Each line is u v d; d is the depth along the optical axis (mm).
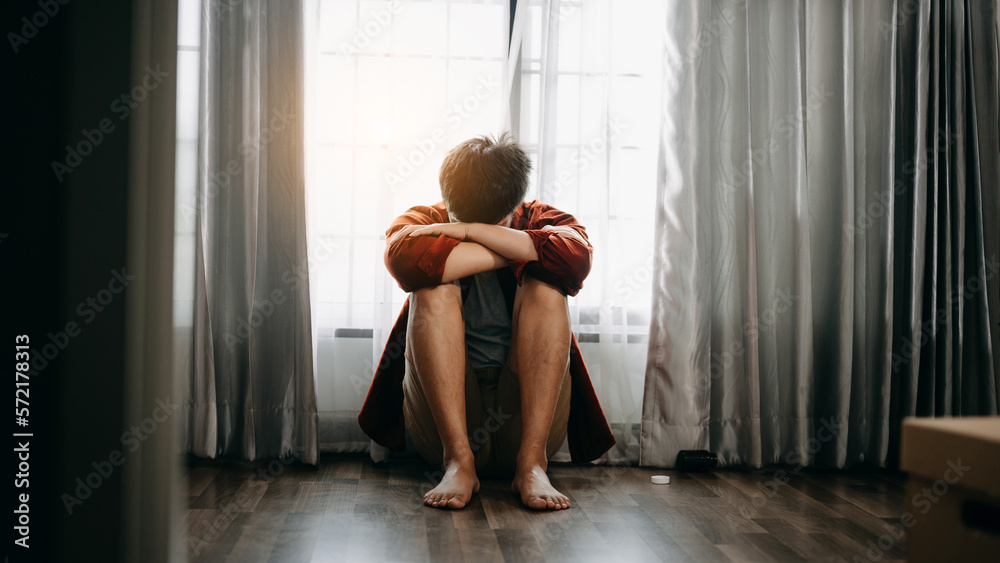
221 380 2047
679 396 2098
